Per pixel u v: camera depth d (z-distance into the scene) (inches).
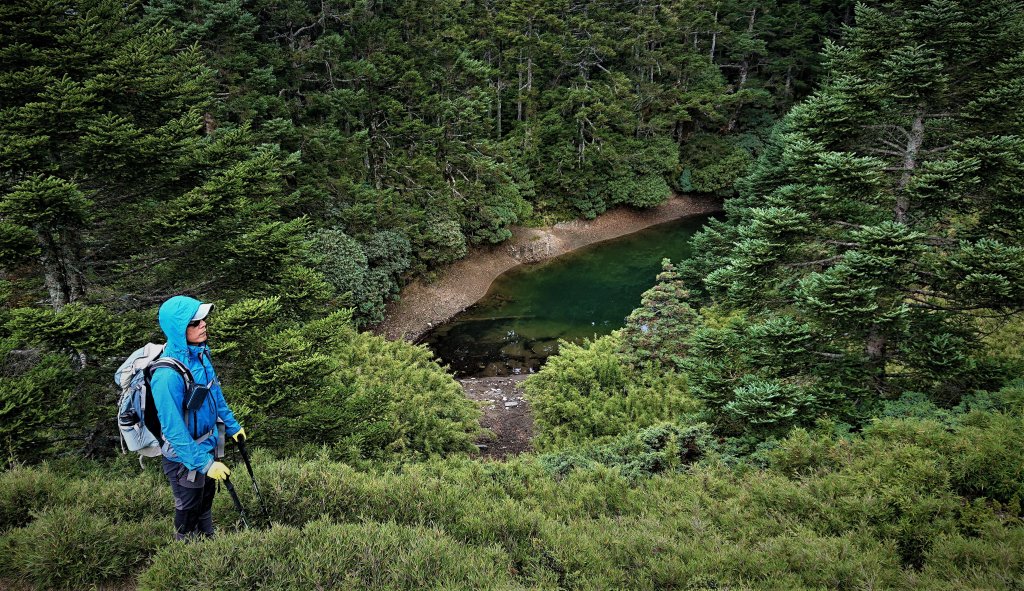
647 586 183.2
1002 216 325.1
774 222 362.0
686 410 494.3
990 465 223.1
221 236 342.6
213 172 343.0
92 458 301.3
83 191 307.3
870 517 219.6
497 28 1339.8
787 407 337.7
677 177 1707.7
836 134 373.7
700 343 393.4
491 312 1060.5
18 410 247.3
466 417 560.7
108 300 323.9
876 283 330.3
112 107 315.9
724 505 257.1
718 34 1723.7
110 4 319.9
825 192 368.5
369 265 949.8
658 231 1556.3
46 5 283.0
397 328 955.3
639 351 591.8
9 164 267.0
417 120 1091.9
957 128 355.3
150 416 143.6
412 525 199.3
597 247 1439.5
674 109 1606.8
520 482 315.3
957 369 321.4
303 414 341.7
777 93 1754.4
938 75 321.1
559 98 1487.5
